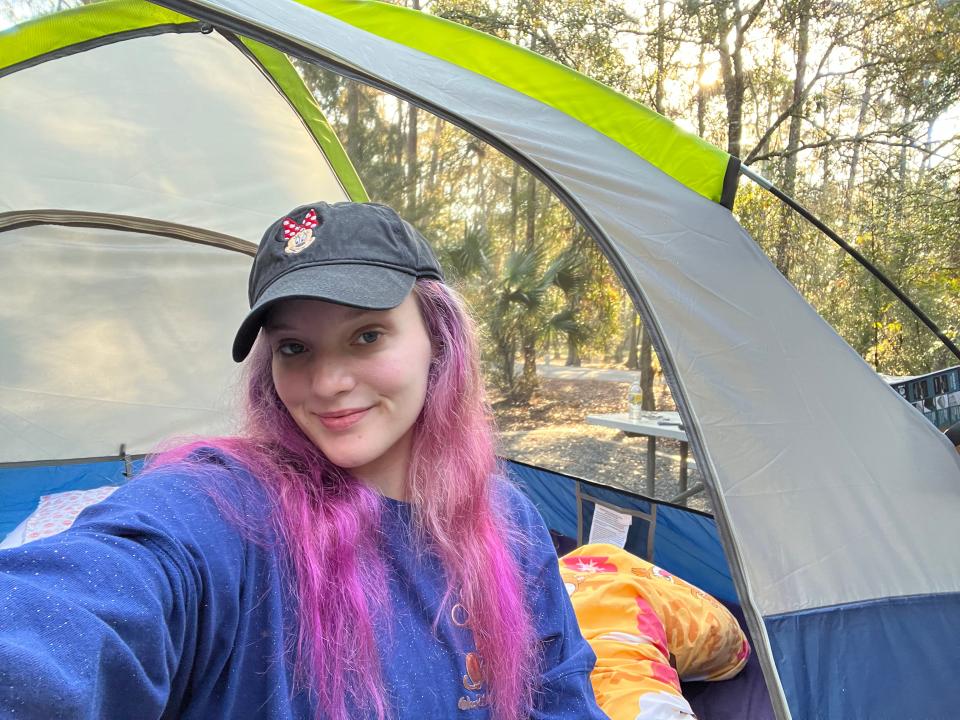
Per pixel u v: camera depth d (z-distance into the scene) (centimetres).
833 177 718
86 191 265
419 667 71
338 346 70
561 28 767
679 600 195
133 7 225
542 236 845
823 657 130
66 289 277
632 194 152
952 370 432
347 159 305
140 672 46
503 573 82
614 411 805
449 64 154
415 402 74
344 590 67
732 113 737
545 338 834
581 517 286
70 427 290
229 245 296
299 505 68
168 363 302
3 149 246
